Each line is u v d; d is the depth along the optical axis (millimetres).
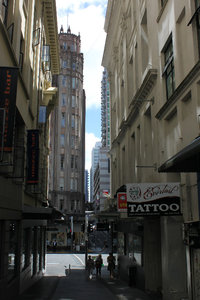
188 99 11406
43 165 24594
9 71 9484
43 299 13273
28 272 17031
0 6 10406
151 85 15977
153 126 15609
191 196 10844
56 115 62500
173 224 12195
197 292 10227
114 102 30562
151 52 16297
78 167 62625
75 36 68500
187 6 11406
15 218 13508
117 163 26734
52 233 54312
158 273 15547
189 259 10742
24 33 15570
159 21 14930
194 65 10570
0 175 10867
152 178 16234
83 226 30016
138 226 16766
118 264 24156
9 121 9172
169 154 13414
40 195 22141
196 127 10312
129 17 23484
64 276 24062
